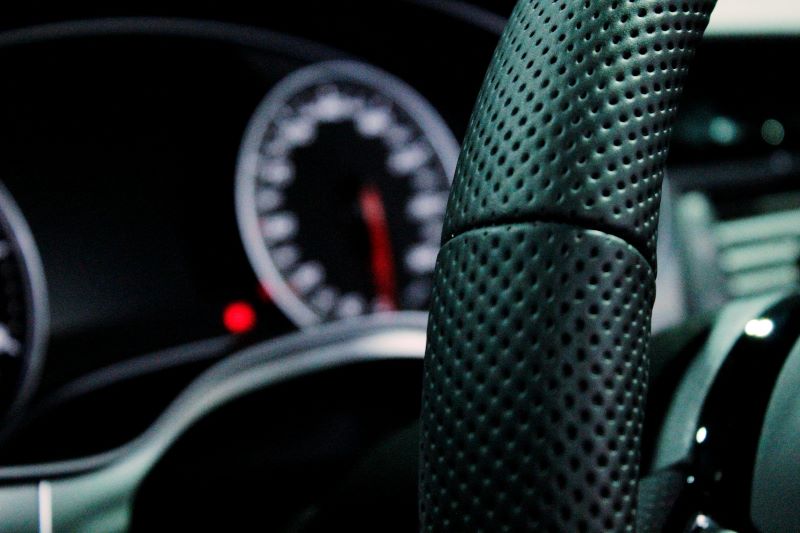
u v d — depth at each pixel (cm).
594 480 38
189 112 160
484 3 173
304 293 165
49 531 96
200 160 159
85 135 152
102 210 150
